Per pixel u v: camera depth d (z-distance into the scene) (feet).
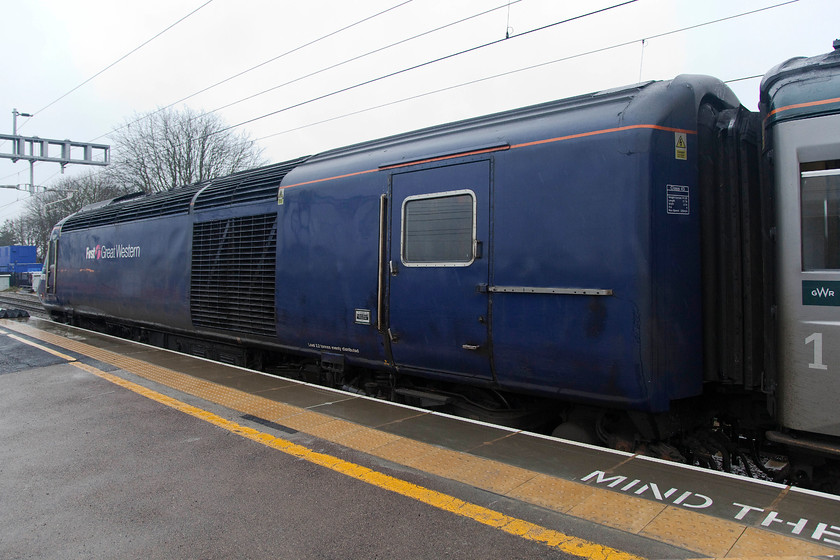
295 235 20.59
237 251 23.84
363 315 17.83
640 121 12.25
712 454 13.79
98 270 37.14
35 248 154.81
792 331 10.99
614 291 12.17
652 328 11.91
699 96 13.26
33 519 10.16
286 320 20.89
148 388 19.77
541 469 11.55
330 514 10.05
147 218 31.68
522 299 13.71
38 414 16.88
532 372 13.79
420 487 10.96
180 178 118.42
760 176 12.38
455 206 15.33
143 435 14.70
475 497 10.43
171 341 31.12
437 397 17.06
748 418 14.06
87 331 36.47
